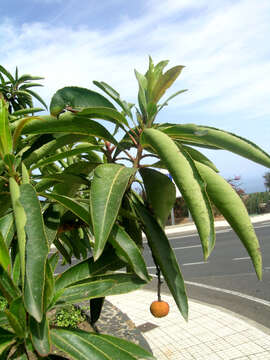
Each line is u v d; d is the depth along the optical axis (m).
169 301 7.21
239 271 8.82
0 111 1.51
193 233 16.95
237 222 1.45
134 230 1.89
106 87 1.77
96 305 1.98
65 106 1.67
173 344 5.10
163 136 1.40
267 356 4.46
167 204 1.76
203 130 1.54
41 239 1.23
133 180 1.81
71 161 2.62
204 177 1.52
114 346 1.39
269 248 11.17
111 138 1.73
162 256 1.56
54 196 1.49
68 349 1.36
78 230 2.41
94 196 1.34
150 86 1.78
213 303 6.73
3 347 1.34
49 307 1.45
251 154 1.48
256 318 5.77
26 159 1.76
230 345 4.86
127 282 1.61
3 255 1.30
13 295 1.41
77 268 1.69
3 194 1.66
